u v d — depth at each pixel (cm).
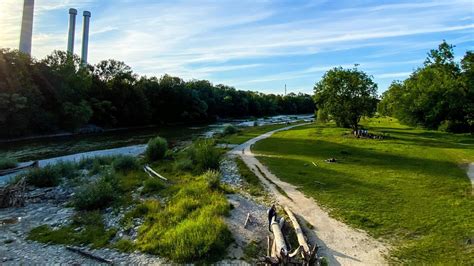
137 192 2055
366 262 1155
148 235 1382
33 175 2258
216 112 12825
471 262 1129
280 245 1160
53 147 4388
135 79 9281
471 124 5119
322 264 1134
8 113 4997
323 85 5134
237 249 1264
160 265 1170
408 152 3381
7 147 4347
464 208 1658
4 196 1816
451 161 2895
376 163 2833
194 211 1576
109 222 1596
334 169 2611
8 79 5159
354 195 1911
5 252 1288
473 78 5134
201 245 1230
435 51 5638
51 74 6259
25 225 1573
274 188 2122
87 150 4128
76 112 6256
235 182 2336
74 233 1469
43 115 5750
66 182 2328
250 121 10869
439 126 5562
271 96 17175
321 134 5219
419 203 1753
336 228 1451
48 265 1188
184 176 2458
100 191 1841
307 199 1870
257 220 1534
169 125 9081
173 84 10638
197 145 3466
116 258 1230
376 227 1452
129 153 3856
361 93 4788
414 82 6197
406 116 5916
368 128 6150
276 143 4328
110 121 7738
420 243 1288
